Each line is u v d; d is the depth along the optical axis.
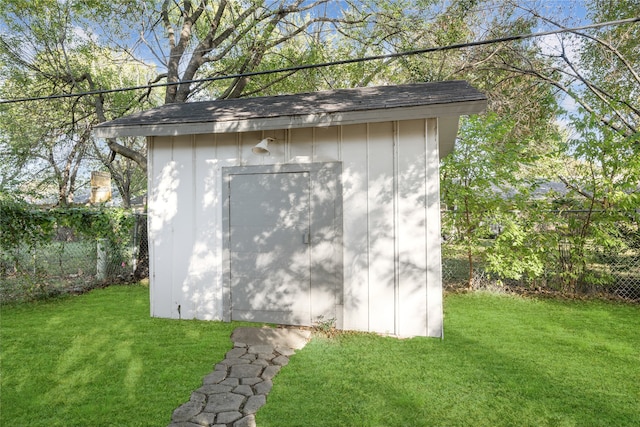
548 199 5.88
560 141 6.13
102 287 6.74
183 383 2.89
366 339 3.91
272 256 4.46
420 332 4.03
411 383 2.88
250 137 4.54
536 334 4.02
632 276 5.56
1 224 5.40
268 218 4.48
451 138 5.61
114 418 2.40
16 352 3.54
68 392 2.74
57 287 6.31
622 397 2.66
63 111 10.26
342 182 4.25
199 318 4.69
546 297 5.70
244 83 10.66
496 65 9.55
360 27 10.20
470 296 5.77
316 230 4.34
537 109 9.04
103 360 3.35
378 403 2.58
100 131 4.56
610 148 5.15
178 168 4.76
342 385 2.85
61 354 3.49
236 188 4.58
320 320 4.30
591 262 5.62
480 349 3.59
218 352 3.55
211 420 2.37
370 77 10.75
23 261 5.77
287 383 2.89
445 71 10.08
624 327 4.27
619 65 7.99
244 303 4.56
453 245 6.04
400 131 4.08
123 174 16.38
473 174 5.84
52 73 9.54
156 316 4.82
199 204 4.70
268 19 10.03
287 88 11.88
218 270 4.64
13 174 9.38
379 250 4.14
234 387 2.83
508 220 5.58
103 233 6.86
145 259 7.64
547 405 2.55
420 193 4.03
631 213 5.24
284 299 4.43
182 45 10.14
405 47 9.68
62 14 9.01
